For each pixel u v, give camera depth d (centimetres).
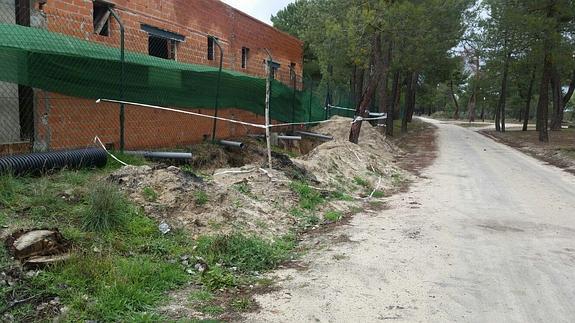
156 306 414
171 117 1152
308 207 820
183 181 678
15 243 434
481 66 4403
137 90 919
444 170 1500
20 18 756
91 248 478
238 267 525
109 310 386
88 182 628
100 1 945
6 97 735
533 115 7825
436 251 623
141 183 643
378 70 1766
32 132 773
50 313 371
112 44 982
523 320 422
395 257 594
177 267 492
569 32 2633
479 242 671
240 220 655
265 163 1013
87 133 884
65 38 755
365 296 468
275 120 1634
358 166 1279
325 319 414
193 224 602
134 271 448
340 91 2652
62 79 748
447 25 2523
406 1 1695
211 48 1430
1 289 383
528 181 1282
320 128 2086
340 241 663
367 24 1645
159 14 1136
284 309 431
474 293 482
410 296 471
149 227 552
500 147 2441
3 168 589
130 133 1002
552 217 843
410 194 1075
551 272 550
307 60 3991
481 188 1157
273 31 1928
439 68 3509
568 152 1948
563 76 3847
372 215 845
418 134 3319
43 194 557
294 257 587
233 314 416
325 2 2231
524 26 2392
